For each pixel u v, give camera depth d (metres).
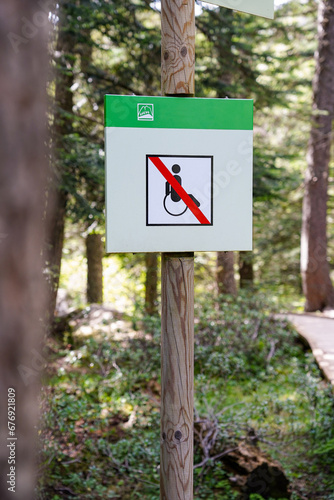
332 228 14.54
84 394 5.23
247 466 3.95
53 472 3.77
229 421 4.42
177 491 1.97
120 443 4.21
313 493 3.94
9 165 0.98
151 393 5.69
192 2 1.93
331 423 4.67
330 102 10.97
